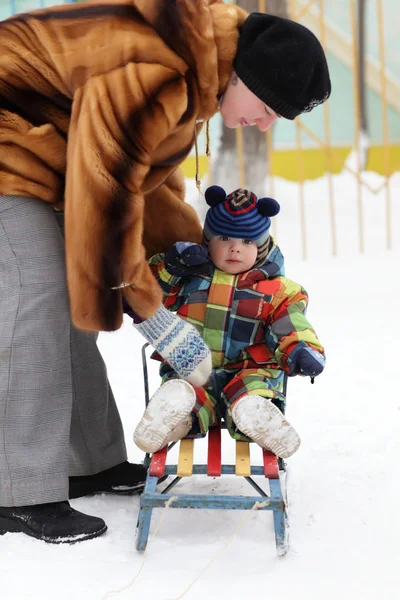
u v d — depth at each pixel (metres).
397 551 5.57
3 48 5.52
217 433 6.24
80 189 5.12
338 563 5.41
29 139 5.44
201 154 22.11
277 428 5.75
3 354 5.64
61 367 5.79
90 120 5.13
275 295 6.34
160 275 6.59
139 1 5.41
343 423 8.05
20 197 5.62
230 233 6.38
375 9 23.62
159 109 5.14
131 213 5.16
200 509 6.24
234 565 5.38
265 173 18.62
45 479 5.73
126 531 5.91
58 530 5.66
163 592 5.03
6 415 5.68
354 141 23.77
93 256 5.15
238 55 5.58
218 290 6.42
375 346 10.70
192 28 5.29
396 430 7.82
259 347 6.37
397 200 20.78
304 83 5.55
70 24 5.46
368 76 23.95
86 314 5.25
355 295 13.55
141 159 5.16
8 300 5.70
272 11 17.42
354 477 6.80
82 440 6.50
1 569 5.34
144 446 5.81
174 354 5.66
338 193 21.34
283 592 5.04
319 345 6.09
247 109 5.75
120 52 5.25
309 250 17.31
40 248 5.68
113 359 10.55
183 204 6.81
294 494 6.51
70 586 5.12
